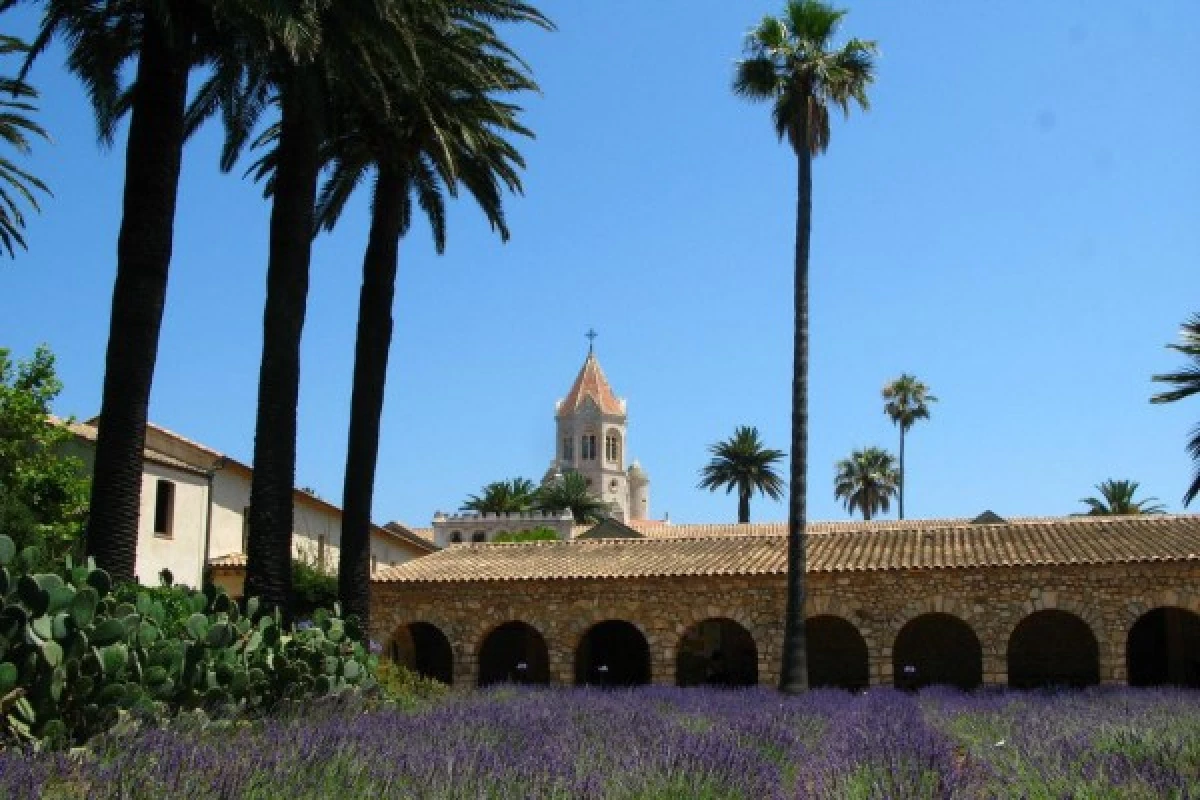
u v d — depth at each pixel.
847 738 14.31
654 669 31.52
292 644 16.61
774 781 10.27
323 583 40.00
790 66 29.20
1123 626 28.73
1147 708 19.86
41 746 9.76
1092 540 31.12
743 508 90.50
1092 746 12.57
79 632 11.37
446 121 22.73
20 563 11.80
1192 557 28.34
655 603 31.97
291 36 16.25
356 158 24.28
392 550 54.50
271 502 19.92
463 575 33.31
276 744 10.31
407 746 11.05
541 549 36.41
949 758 11.76
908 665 35.69
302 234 20.58
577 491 100.69
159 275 17.34
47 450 29.80
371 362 23.98
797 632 27.09
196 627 13.70
